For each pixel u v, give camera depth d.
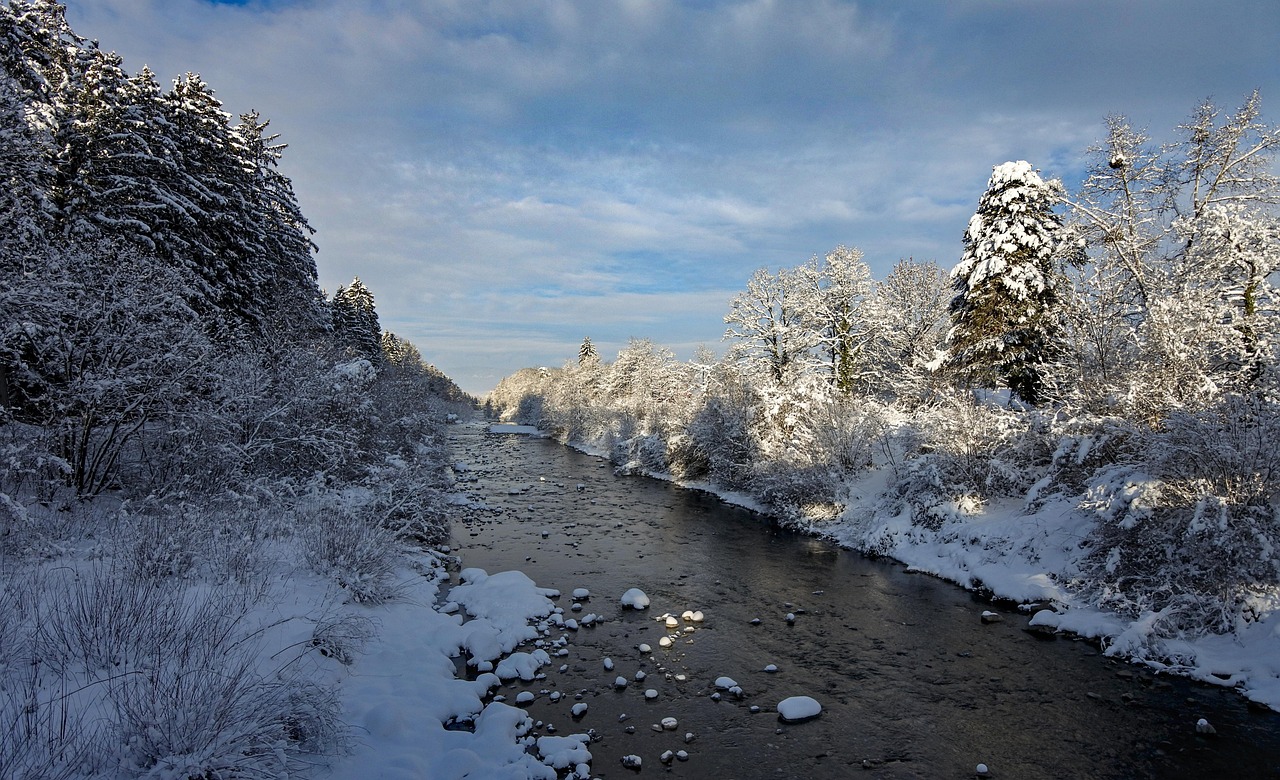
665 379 50.47
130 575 7.54
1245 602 9.43
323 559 10.37
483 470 34.28
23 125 11.86
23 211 11.44
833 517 19.81
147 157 17.03
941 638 10.93
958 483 17.27
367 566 10.55
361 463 17.22
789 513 20.67
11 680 5.23
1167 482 10.81
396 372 34.88
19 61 13.08
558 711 8.20
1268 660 8.58
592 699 8.58
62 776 4.26
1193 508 10.31
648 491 28.30
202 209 19.20
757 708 8.36
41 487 10.42
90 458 12.33
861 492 20.45
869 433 22.08
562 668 9.51
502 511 22.09
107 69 17.84
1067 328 16.61
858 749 7.40
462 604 11.94
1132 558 11.34
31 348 11.43
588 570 15.02
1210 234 17.00
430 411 31.62
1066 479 15.05
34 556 8.02
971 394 19.36
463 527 19.17
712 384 31.05
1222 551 9.76
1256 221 16.55
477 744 6.80
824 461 20.97
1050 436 15.80
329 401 17.06
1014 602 12.52
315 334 27.33
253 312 21.64
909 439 19.73
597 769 6.88
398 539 14.01
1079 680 9.17
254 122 28.78
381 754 6.29
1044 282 20.97
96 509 10.90
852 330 32.16
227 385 13.37
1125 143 20.23
